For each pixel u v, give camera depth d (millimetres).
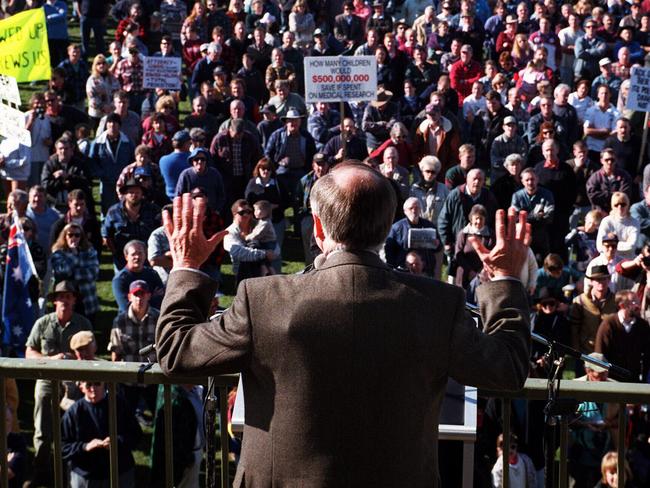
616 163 17031
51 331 11984
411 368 3125
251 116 20266
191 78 23172
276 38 24547
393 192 3279
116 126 17469
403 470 3137
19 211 14656
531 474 9344
